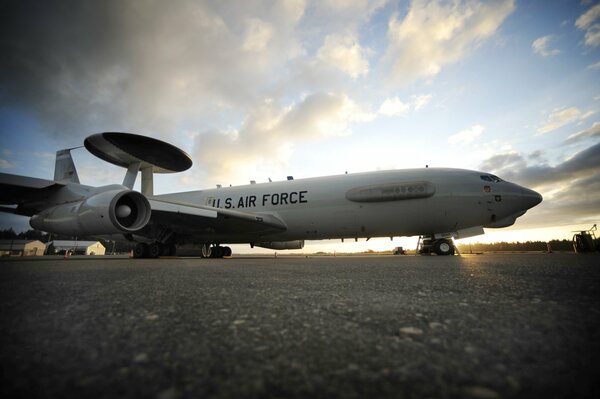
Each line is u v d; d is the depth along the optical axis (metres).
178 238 12.27
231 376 0.64
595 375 0.64
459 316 1.15
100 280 2.38
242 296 1.63
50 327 1.00
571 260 4.81
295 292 1.78
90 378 0.62
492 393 0.56
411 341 0.87
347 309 1.29
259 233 11.93
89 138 10.33
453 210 9.76
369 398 0.54
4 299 1.52
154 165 12.64
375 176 10.79
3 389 0.57
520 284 1.98
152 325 1.03
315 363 0.71
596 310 1.22
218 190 13.66
